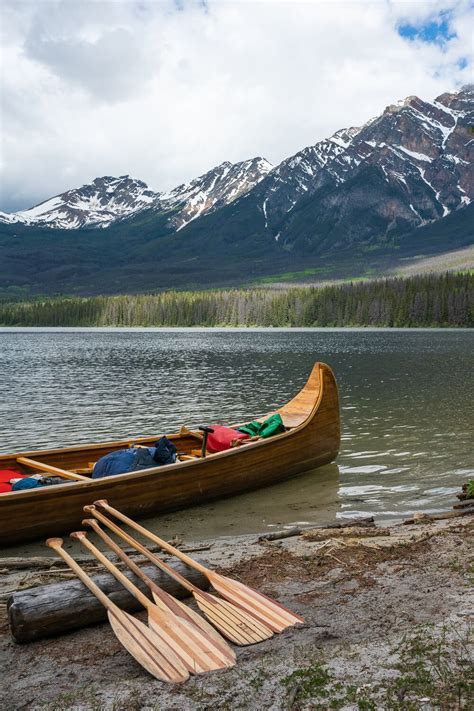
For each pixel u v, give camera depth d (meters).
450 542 7.12
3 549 8.02
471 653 4.08
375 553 6.83
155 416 20.03
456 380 30.34
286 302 168.75
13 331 154.00
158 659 4.24
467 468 12.49
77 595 5.00
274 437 11.44
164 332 139.62
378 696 3.64
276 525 9.00
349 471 12.43
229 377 32.94
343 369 37.12
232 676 4.04
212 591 5.86
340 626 4.86
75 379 32.97
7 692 4.03
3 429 18.03
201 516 9.53
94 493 8.62
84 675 4.23
